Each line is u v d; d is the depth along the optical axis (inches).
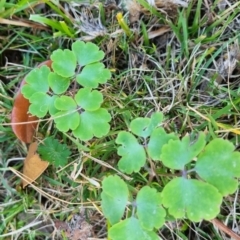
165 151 11.2
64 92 13.3
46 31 15.2
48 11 15.2
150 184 13.0
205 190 10.9
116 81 14.4
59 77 12.9
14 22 14.7
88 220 14.1
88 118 12.5
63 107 12.6
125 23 14.0
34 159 13.8
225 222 13.3
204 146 11.2
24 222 14.7
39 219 14.6
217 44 14.1
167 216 12.3
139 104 14.3
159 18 14.4
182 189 11.0
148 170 12.9
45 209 14.5
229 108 13.3
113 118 14.0
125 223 11.4
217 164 11.1
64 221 14.4
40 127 14.4
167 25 14.4
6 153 15.0
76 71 13.6
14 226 14.5
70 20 14.8
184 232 13.9
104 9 14.6
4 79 15.4
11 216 14.4
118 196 11.5
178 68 14.4
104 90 14.1
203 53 13.9
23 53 15.4
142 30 14.4
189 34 14.4
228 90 13.5
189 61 14.0
